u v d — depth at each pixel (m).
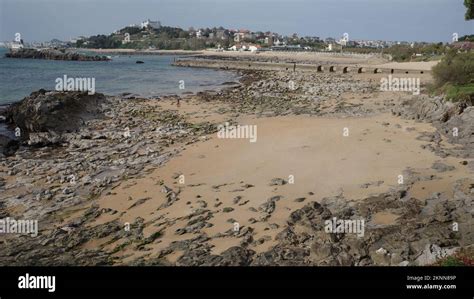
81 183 20.03
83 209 17.08
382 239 12.53
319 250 11.91
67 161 24.11
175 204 16.61
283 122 31.73
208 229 14.13
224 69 98.88
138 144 27.45
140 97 49.25
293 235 13.07
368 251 11.90
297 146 23.84
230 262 11.61
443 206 14.52
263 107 40.56
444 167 18.83
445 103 29.61
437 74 38.41
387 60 110.31
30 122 31.59
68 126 32.38
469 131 24.17
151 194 17.97
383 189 16.64
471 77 35.50
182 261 11.84
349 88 51.84
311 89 52.47
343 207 15.16
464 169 18.59
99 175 21.27
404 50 114.69
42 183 20.30
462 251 10.88
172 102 45.06
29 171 22.22
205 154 23.73
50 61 128.88
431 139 23.91
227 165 21.28
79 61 135.00
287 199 16.23
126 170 21.64
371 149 22.34
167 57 176.12
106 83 65.44
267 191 17.22
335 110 36.31
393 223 13.72
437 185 16.80
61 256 12.87
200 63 113.06
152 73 87.69
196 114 37.97
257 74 80.38
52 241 14.12
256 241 13.03
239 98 47.28
